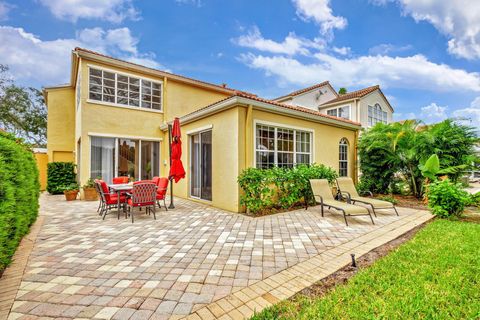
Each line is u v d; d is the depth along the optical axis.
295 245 4.13
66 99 12.96
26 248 3.99
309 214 6.59
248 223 5.61
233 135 6.88
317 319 2.21
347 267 3.31
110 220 5.99
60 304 2.44
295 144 8.58
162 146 11.34
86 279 2.95
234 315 2.28
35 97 20.05
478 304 2.42
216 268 3.25
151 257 3.63
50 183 11.00
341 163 10.51
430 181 8.17
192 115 8.34
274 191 6.84
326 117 9.17
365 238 4.48
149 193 6.03
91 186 9.17
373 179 9.98
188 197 9.29
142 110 10.81
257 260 3.51
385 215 6.44
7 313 2.29
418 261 3.38
